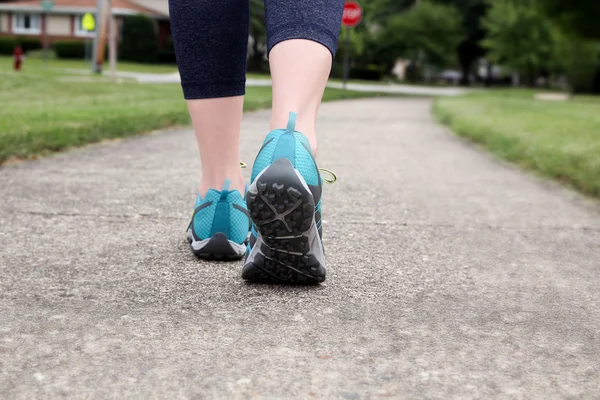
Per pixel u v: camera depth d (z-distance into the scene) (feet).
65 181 10.71
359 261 6.43
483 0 137.49
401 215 8.99
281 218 4.67
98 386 3.58
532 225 8.64
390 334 4.48
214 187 6.20
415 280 5.85
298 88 4.86
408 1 135.54
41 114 19.01
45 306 4.85
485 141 19.54
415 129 24.67
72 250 6.52
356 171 13.26
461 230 8.16
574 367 4.06
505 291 5.65
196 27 5.81
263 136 19.20
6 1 140.05
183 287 5.36
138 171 12.03
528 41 114.21
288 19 4.91
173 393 3.52
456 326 4.70
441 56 127.34
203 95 5.99
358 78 115.03
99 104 25.81
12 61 97.81
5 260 6.08
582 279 6.15
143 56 119.75
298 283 5.49
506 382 3.80
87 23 65.98
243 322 4.60
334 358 4.04
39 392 3.50
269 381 3.69
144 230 7.48
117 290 5.26
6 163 12.38
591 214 9.55
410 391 3.63
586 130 21.08
